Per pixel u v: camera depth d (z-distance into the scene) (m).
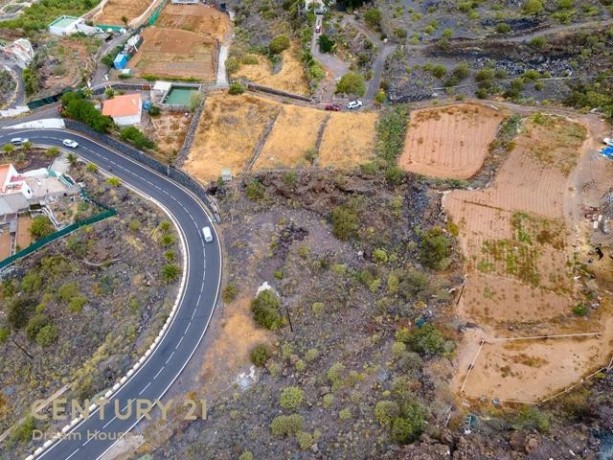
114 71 117.88
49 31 132.25
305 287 73.50
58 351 70.06
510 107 95.88
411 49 110.19
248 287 74.31
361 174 85.06
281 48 117.06
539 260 71.94
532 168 83.50
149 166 95.50
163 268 77.12
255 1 141.25
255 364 65.38
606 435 52.28
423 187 82.12
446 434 53.12
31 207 90.38
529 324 65.38
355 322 68.25
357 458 53.06
